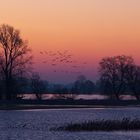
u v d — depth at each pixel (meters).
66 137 68.94
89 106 169.12
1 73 138.38
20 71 141.25
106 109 155.62
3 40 136.62
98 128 76.56
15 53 138.50
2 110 139.88
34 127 85.06
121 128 77.12
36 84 166.62
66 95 172.25
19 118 107.88
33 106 153.25
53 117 110.62
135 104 182.75
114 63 183.62
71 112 133.62
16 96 149.88
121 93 184.38
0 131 77.56
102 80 184.12
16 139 68.12
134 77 185.00
